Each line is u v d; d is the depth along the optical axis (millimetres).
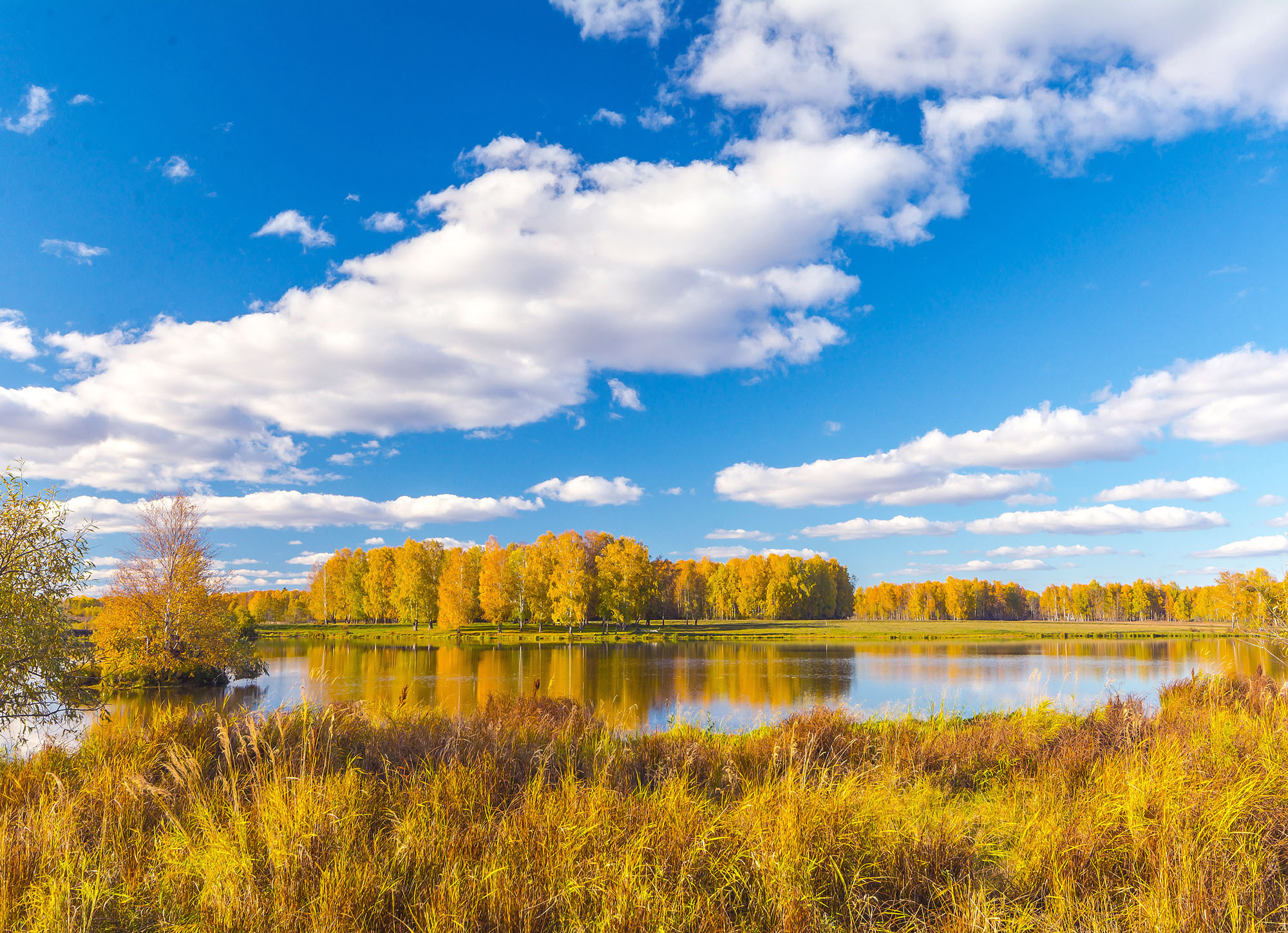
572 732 9312
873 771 7254
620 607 69625
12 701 10117
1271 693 10289
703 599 112812
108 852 4938
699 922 3883
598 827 4887
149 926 4117
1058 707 12836
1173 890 3994
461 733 8164
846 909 4195
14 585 10281
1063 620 139000
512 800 5914
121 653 28609
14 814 5621
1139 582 126938
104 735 8109
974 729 9648
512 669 36875
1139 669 33500
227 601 32469
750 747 8570
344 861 4262
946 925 3906
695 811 5195
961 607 124062
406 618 77625
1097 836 4688
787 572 102938
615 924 3760
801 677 31922
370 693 25250
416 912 3984
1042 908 4152
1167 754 6371
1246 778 5375
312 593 95062
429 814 5422
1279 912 3934
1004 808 5973
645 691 26875
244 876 4305
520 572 69312
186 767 6395
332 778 5785
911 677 31594
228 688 28656
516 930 3814
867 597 141000
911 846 4762
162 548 30078
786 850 4453
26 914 4047
